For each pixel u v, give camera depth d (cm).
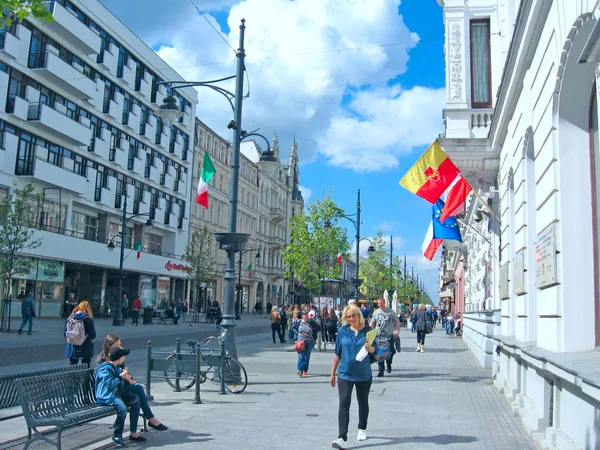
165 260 4778
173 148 5150
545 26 734
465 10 1532
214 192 6116
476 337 2023
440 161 1340
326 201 3198
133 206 4525
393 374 1498
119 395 726
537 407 781
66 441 705
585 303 657
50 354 1719
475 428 824
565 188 670
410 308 6975
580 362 559
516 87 979
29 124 3316
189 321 4441
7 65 3164
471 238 2683
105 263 3934
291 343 2542
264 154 1591
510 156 1130
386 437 764
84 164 3888
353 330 737
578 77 645
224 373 1120
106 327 3159
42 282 3394
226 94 1340
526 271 945
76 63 3762
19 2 746
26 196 2664
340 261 3266
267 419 865
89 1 3856
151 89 4775
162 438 735
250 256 7212
